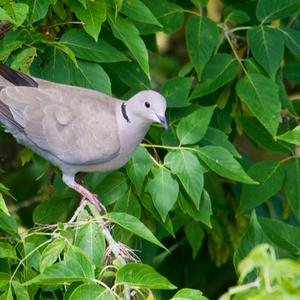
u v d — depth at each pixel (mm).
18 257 9305
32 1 10273
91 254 8844
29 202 13484
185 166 10164
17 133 10680
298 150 12695
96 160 10656
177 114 11328
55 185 11633
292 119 12180
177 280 14375
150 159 10422
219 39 11672
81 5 10352
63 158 10609
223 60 11531
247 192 11508
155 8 11570
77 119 10523
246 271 6605
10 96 10438
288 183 11523
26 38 10555
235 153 10875
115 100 10805
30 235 9227
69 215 11539
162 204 10133
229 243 13602
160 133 11359
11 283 8969
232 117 12219
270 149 11734
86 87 10758
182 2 12672
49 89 10586
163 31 11531
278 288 6453
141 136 10664
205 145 10906
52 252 8711
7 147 14172
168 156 10273
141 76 11484
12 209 14023
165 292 14000
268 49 11430
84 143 10523
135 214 10609
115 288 8125
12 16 9789
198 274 14477
